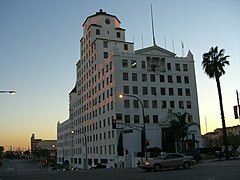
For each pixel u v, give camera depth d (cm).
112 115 5775
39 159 16500
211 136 15525
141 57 6084
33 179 2030
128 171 2628
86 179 1922
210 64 4181
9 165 12388
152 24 6650
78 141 8638
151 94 5972
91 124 7231
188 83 6397
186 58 6512
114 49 5916
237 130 13988
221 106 4094
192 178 1706
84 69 8125
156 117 5894
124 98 5722
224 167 2473
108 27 7588
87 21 7850
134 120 5700
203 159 4494
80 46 8669
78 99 8812
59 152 12419
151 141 5659
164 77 6188
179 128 5338
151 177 1895
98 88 6762
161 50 6303
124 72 5856
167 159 2514
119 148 5425
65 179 1972
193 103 6322
